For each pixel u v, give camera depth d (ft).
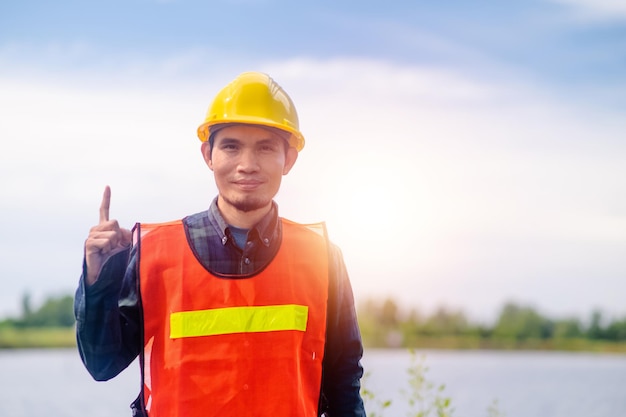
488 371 134.31
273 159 10.20
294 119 10.60
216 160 10.21
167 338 9.89
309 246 10.59
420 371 18.78
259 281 10.16
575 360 199.82
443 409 18.34
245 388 9.82
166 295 9.99
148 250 10.09
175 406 9.73
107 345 9.88
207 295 10.00
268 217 10.39
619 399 77.41
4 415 61.93
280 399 9.88
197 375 9.79
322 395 10.82
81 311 9.71
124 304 9.91
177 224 10.33
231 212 10.23
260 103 10.28
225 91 10.46
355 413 10.86
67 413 63.00
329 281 10.62
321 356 10.36
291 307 10.18
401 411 41.70
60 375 116.26
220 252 10.15
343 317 10.75
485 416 57.77
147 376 9.95
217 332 9.91
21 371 128.77
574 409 68.74
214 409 9.72
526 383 102.12
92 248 9.70
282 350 10.02
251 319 10.02
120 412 63.82
